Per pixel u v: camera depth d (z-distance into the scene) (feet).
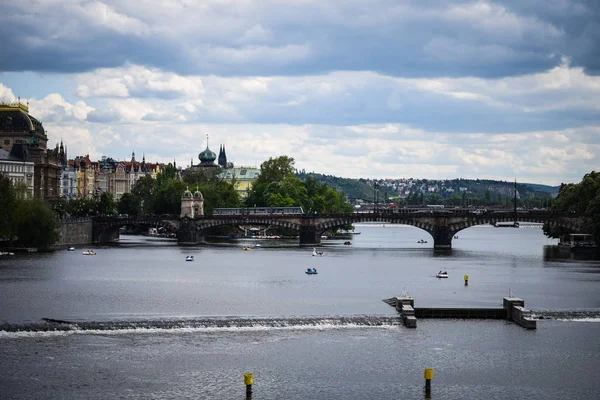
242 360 586.86
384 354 606.55
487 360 595.47
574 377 562.25
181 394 518.37
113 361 581.12
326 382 543.80
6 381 537.65
